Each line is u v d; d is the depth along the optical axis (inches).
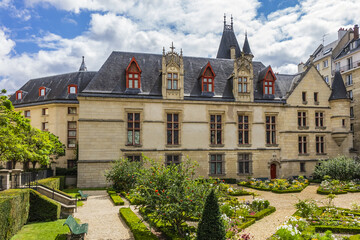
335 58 2091.5
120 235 554.9
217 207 448.5
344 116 1518.2
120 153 1249.4
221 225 444.1
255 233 578.9
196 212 510.9
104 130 1240.8
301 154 1486.2
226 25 2140.7
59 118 1529.3
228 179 1364.4
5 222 492.1
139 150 1269.7
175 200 528.7
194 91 1391.5
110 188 1128.8
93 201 915.4
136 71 1320.1
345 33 2170.3
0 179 683.4
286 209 796.0
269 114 1459.2
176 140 1343.5
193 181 567.8
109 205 845.2
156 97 1310.3
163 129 1311.5
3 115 780.6
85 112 1229.7
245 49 2053.4
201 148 1350.9
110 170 1144.8
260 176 1422.2
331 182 1146.0
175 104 1333.7
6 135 789.9
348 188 1133.1
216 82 1460.4
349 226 598.5
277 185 1149.7
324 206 782.5
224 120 1396.4
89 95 1229.7
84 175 1207.6
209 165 1359.5
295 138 1485.0
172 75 1349.7
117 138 1251.8
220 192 588.7
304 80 1523.1
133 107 1282.0
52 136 1286.9
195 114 1357.0
